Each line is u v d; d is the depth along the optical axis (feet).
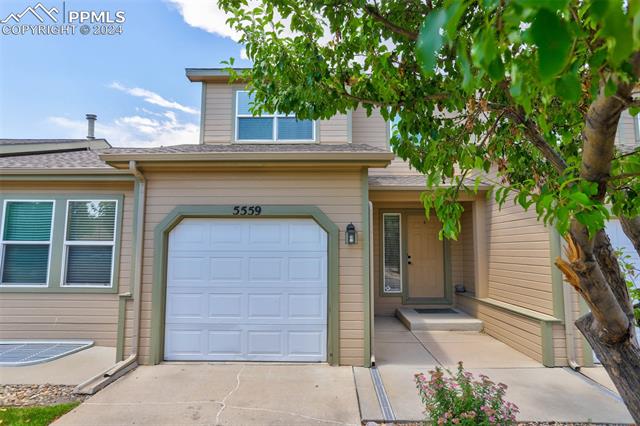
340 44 8.59
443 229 6.75
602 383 13.43
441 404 8.91
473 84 3.63
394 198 23.77
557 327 15.52
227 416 11.00
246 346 16.17
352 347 15.60
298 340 16.15
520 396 12.30
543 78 2.49
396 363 15.88
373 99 8.53
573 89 3.04
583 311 15.34
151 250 16.43
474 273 23.52
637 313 6.47
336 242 16.20
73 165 20.52
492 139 7.86
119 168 16.58
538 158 8.14
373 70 8.20
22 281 19.60
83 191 19.99
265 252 16.62
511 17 2.53
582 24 3.34
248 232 16.75
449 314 24.17
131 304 16.35
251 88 9.86
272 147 21.93
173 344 16.21
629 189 5.26
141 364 15.65
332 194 16.52
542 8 2.34
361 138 26.61
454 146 6.87
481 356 16.96
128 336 16.15
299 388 13.05
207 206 16.65
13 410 11.43
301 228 16.71
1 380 14.03
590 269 4.84
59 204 19.86
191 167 16.49
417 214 27.20
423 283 26.81
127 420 10.77
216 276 16.53
